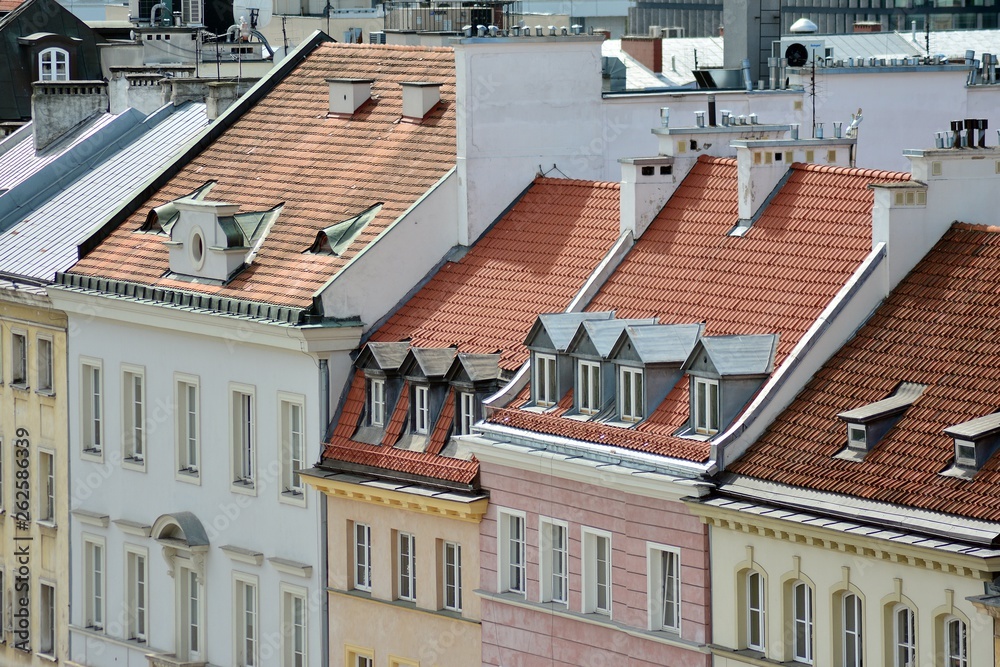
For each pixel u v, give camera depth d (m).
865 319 136.38
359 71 181.75
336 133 178.00
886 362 132.38
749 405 134.88
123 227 184.50
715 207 150.50
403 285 164.25
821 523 124.88
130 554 181.12
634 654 139.00
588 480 140.38
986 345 128.50
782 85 189.00
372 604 157.88
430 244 165.25
